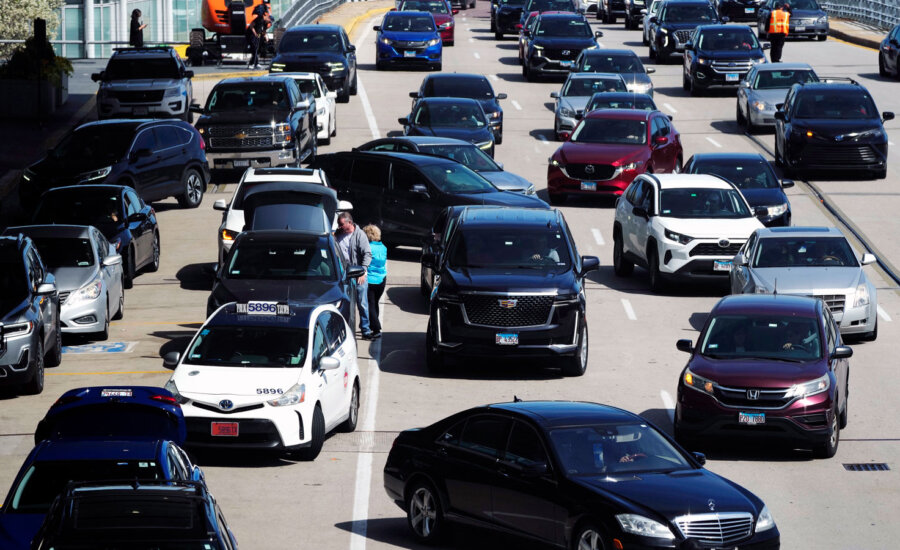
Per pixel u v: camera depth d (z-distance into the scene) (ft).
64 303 230.27
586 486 124.06
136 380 208.54
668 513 119.75
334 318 189.57
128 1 645.10
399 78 553.23
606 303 272.51
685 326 252.83
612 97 410.72
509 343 212.64
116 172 321.52
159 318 254.06
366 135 433.48
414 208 300.40
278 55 484.74
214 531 93.56
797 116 383.24
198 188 353.92
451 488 136.26
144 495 98.17
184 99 409.28
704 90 509.35
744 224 278.26
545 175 384.68
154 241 294.46
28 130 418.72
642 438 133.28
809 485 165.07
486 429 136.26
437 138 336.29
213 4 564.30
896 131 441.27
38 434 138.72
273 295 214.07
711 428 175.11
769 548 122.93
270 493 157.89
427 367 221.05
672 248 275.18
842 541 143.43
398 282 285.43
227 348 174.91
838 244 253.65
